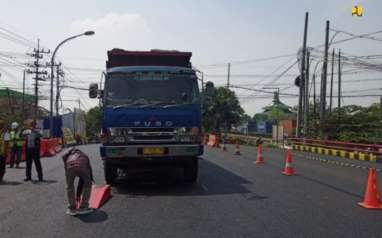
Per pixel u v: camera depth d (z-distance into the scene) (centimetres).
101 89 1149
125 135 1059
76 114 4428
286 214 809
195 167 1191
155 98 1086
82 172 820
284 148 3909
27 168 1280
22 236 655
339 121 3388
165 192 1059
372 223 743
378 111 3709
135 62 1254
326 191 1096
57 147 2764
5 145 1240
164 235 658
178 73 1113
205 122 5672
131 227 707
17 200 953
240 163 1886
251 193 1047
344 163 2105
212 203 915
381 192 1109
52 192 1065
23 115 4688
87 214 808
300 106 3534
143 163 1081
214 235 658
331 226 718
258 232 677
